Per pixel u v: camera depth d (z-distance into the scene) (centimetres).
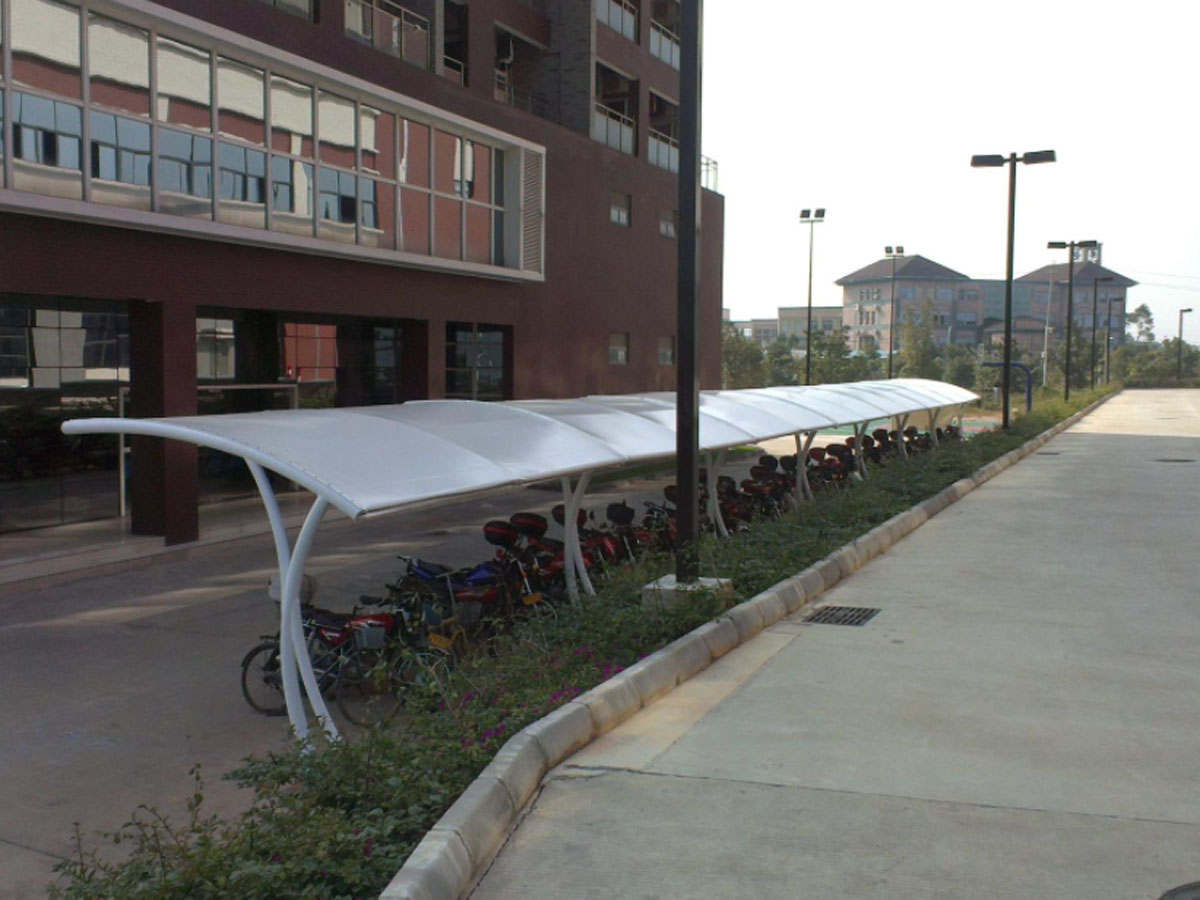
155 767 703
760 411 1544
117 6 1389
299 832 456
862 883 455
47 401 1655
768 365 6806
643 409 1315
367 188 1894
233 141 1600
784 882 457
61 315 1672
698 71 966
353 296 1917
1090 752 617
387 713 795
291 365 2178
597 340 2794
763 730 661
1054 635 909
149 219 1445
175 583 1310
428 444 819
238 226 1591
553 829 516
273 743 749
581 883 462
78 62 1362
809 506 1559
